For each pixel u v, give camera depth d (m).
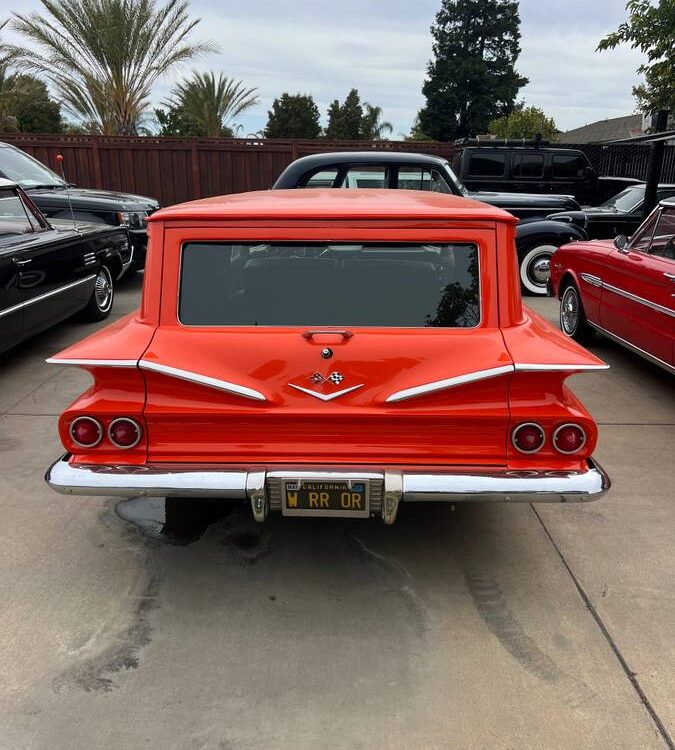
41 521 3.29
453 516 3.37
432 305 2.64
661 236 5.05
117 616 2.62
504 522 3.31
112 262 7.88
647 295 4.97
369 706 2.20
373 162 7.12
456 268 2.65
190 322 2.62
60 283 6.10
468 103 45.41
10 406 4.83
